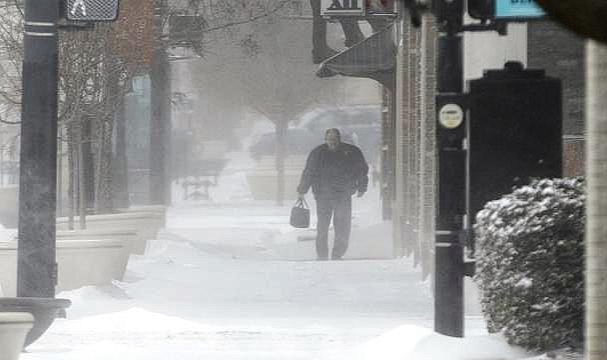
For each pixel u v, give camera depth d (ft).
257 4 306.96
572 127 147.74
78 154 215.72
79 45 202.59
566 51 147.54
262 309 160.35
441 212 106.52
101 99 217.56
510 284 99.76
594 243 69.97
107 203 260.42
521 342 100.42
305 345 118.01
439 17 106.63
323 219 276.41
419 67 225.35
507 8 105.81
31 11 138.41
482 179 109.19
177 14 278.46
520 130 108.88
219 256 261.44
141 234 240.12
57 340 121.29
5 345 91.81
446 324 105.81
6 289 163.22
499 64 154.71
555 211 99.19
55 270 139.85
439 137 106.93
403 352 100.83
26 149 138.72
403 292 186.39
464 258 111.96
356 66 296.10
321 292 187.11
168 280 201.57
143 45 221.46
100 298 168.86
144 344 119.24
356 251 300.40
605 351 69.92
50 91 138.72
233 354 111.86
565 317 99.45
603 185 69.51
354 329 133.18
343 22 306.96
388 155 329.11
